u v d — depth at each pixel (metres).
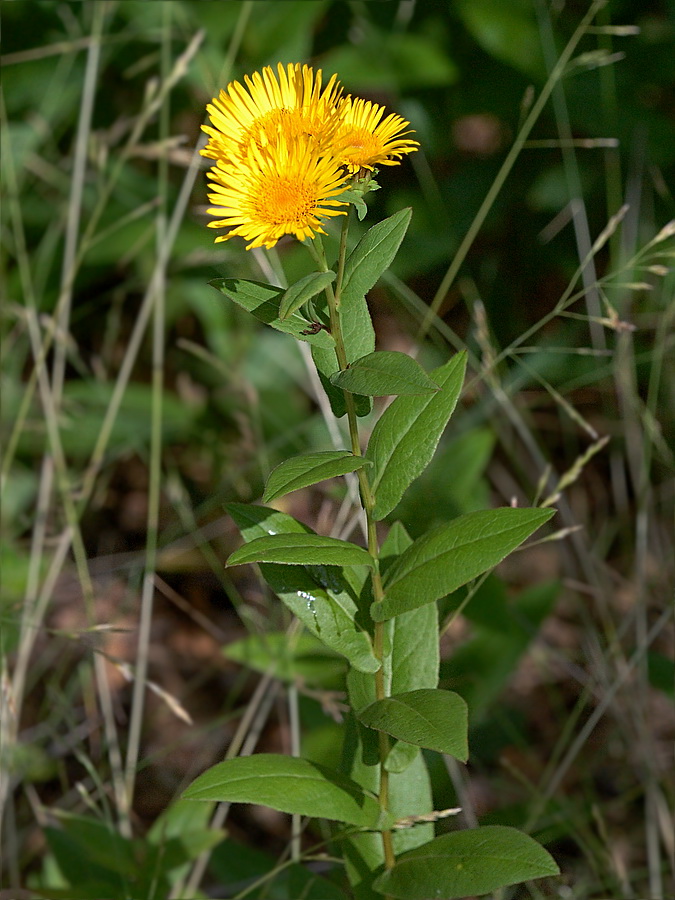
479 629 0.57
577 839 0.51
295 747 0.51
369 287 0.39
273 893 0.50
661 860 0.54
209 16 0.66
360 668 0.40
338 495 0.59
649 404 0.61
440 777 0.52
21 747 0.56
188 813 0.50
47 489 0.59
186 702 0.62
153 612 0.66
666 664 0.56
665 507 0.64
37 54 0.62
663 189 0.64
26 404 0.58
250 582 0.65
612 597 0.60
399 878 0.39
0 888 0.51
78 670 0.59
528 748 0.58
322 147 0.37
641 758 0.54
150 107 0.57
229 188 0.37
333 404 0.40
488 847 0.39
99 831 0.49
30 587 0.56
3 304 0.61
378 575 0.39
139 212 0.59
